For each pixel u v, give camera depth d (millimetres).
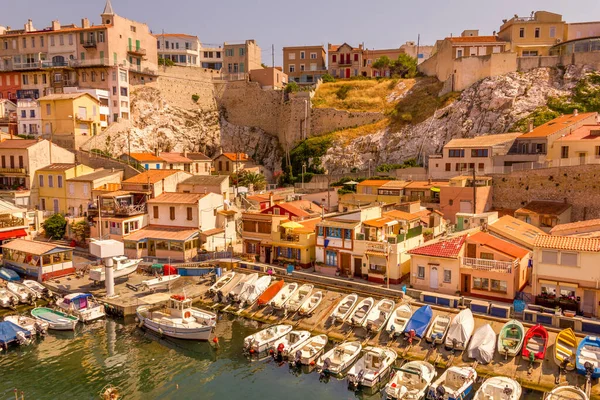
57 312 44906
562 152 71000
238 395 32656
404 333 38000
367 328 39656
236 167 98188
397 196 76438
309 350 37031
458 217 59750
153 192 67875
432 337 36812
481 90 104375
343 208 78000
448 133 101625
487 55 107625
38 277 53844
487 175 74938
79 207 72188
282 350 37312
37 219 69938
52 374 35531
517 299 42219
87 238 65812
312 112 120562
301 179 105562
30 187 75438
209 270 54000
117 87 103062
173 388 33688
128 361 37531
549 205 67062
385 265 48844
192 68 126438
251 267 54156
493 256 44344
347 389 33281
